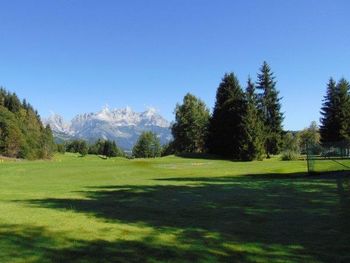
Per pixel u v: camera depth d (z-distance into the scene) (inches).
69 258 299.1
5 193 743.7
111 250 323.6
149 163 2096.5
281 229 415.5
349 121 3063.5
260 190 773.9
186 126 3846.0
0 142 4099.4
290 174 1296.8
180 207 560.4
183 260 301.0
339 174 1159.6
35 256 299.7
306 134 4033.0
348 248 343.3
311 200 620.4
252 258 311.9
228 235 386.3
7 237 351.6
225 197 670.5
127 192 761.0
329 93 3193.9
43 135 4980.3
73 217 462.0
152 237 371.6
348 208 538.9
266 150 2847.0
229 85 2886.3
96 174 1378.0
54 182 1075.9
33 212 486.9
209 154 2866.6
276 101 3031.5
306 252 331.0
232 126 2753.4
